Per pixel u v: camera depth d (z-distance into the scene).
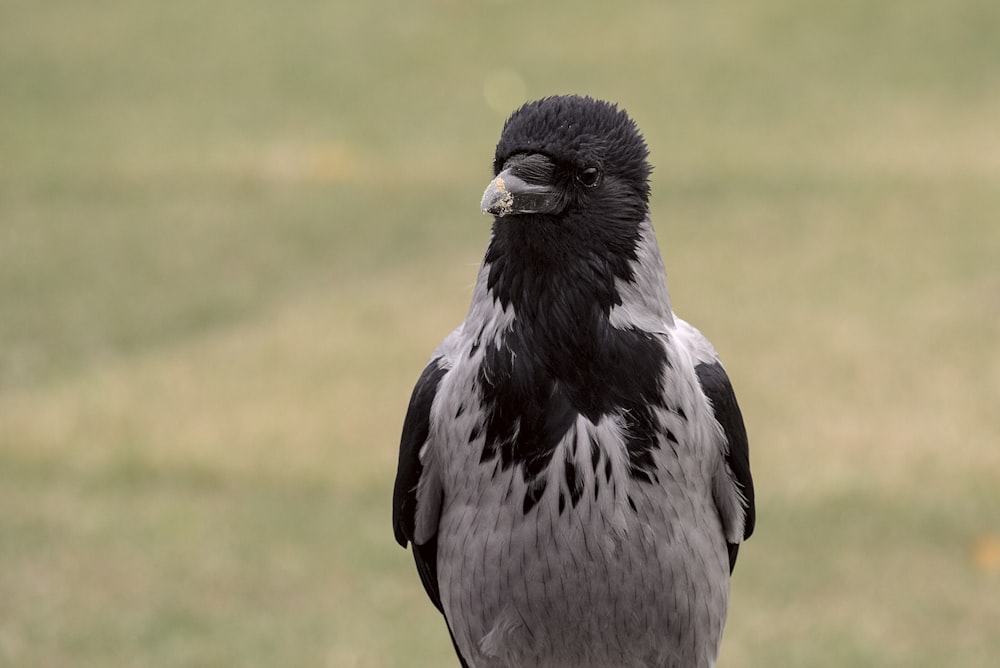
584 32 32.19
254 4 35.06
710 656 5.86
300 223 21.41
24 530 11.86
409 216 21.81
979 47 29.78
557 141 5.40
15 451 13.52
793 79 28.78
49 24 33.50
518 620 5.61
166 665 9.62
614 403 5.37
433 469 5.85
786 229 20.53
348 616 10.58
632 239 5.50
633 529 5.38
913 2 32.25
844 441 13.53
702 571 5.61
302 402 14.79
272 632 10.27
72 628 10.28
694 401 5.52
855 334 16.39
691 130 26.16
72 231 21.16
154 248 20.36
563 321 5.38
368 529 12.02
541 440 5.36
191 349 16.59
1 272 19.27
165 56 31.39
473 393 5.47
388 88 29.28
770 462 13.09
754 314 17.28
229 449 13.59
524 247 5.40
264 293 18.67
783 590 10.97
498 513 5.45
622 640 5.66
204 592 10.91
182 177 24.02
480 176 23.95
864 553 11.47
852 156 24.22
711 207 21.77
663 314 5.59
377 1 34.97
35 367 16.08
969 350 15.84
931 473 12.80
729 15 32.59
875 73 28.88
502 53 31.09
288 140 26.31
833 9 32.25
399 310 17.78
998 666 9.82
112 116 27.70
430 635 10.29
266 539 11.83
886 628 10.32
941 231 20.12
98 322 17.53
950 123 25.89
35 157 25.14
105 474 13.13
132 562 11.26
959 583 10.98
